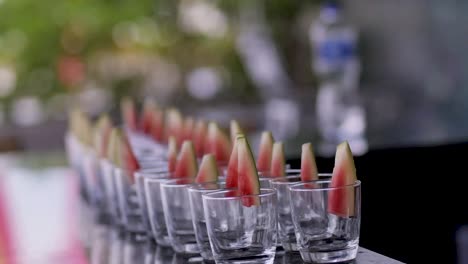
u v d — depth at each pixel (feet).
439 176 7.95
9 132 21.17
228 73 36.17
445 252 7.88
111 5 37.01
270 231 4.56
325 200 4.51
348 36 23.38
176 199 5.20
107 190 7.04
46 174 11.60
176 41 37.19
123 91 37.19
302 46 33.01
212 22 36.47
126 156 6.33
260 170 5.47
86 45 37.04
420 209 7.91
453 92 21.97
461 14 21.44
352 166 4.55
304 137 17.89
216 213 4.54
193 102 36.52
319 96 22.79
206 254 4.88
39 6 36.70
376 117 22.63
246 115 23.21
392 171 7.84
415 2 23.41
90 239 6.53
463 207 8.04
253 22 34.47
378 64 24.93
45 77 37.81
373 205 7.75
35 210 8.73
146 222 5.93
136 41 37.32
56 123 21.40
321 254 4.52
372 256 4.63
